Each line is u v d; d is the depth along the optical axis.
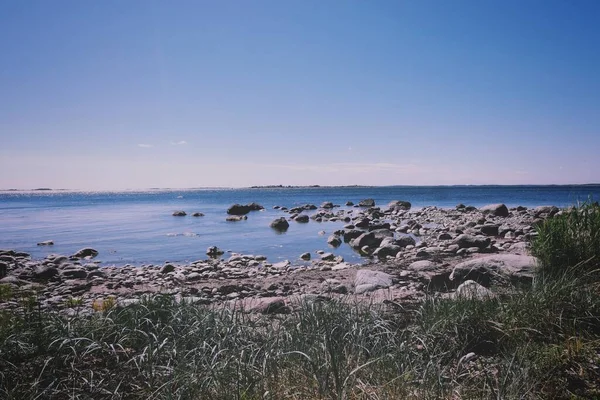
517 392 3.57
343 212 36.91
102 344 4.67
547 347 4.39
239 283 10.60
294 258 15.32
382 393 3.56
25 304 5.93
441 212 33.50
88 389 4.03
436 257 12.91
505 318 4.96
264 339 4.80
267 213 39.09
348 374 3.76
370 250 16.56
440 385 3.72
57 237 22.75
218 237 21.72
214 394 3.70
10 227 28.67
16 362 4.33
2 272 12.70
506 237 17.48
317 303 5.94
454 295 6.13
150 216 37.66
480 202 56.09
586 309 4.97
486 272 8.16
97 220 33.78
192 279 11.86
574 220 7.77
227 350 4.36
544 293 5.25
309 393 3.62
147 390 3.92
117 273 13.09
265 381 3.86
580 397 3.65
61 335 4.67
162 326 5.14
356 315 5.23
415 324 5.26
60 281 12.03
